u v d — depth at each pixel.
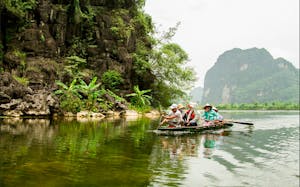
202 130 12.56
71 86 21.33
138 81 31.78
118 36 29.72
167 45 35.78
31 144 7.99
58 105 19.72
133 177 5.19
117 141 9.16
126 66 29.41
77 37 27.69
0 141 8.35
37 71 22.05
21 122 14.58
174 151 7.75
